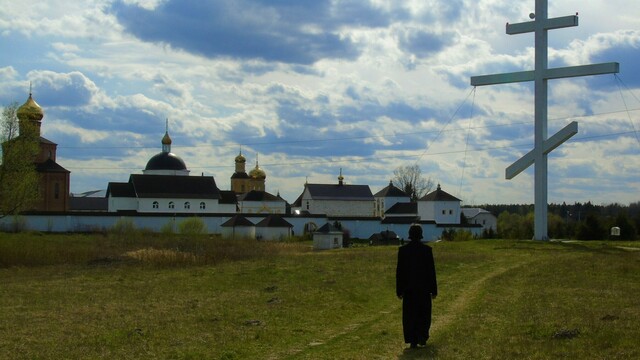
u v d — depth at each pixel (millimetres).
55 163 116062
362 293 28922
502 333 18312
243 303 26062
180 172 136375
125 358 16797
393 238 94500
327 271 38438
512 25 63500
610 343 16094
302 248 70438
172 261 47844
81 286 33219
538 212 63438
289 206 152000
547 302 23969
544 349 15812
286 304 25750
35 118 113688
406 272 17547
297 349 17906
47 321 22188
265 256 54156
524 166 63062
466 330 19141
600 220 81438
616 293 26125
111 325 21328
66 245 63625
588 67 60094
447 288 30594
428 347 17219
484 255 49844
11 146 71125
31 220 88125
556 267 37688
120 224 88625
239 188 169750
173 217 95625
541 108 62375
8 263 49531
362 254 54125
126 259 50250
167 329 20531
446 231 93438
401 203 135000
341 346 17969
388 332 19891
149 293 29766
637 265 37219
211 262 48375
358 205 143000
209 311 24094
